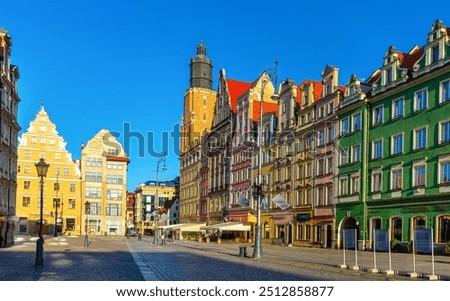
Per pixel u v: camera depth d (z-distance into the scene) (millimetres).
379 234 22922
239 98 80000
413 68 43188
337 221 51844
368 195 47625
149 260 29406
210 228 69750
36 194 107938
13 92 54000
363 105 48938
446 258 34000
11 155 55344
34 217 107000
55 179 110750
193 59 112188
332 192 53344
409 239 41656
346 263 28031
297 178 61250
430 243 19922
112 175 118438
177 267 24703
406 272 21828
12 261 26766
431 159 40094
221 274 21297
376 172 46750
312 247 55875
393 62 45719
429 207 39719
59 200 110875
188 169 109062
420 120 41750
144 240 79062
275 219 66125
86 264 25203
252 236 72688
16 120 57375
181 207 113312
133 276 19844
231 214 80750
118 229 117188
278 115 67125
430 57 41219
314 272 22688
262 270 23594
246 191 75625
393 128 45031
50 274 20078
